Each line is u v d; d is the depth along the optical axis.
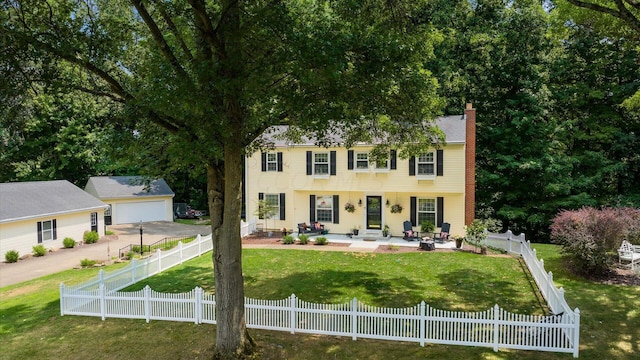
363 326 10.40
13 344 10.75
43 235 25.89
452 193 23.06
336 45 7.98
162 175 10.87
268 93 8.55
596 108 27.31
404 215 24.36
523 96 26.94
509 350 9.51
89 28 9.37
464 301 12.79
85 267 20.86
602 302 12.29
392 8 9.96
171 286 15.27
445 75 28.73
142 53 10.98
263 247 21.98
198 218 43.03
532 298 12.91
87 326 11.79
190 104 7.54
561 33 16.41
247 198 27.83
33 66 8.78
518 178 27.83
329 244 22.53
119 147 9.17
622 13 10.95
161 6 8.73
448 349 9.66
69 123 37.75
